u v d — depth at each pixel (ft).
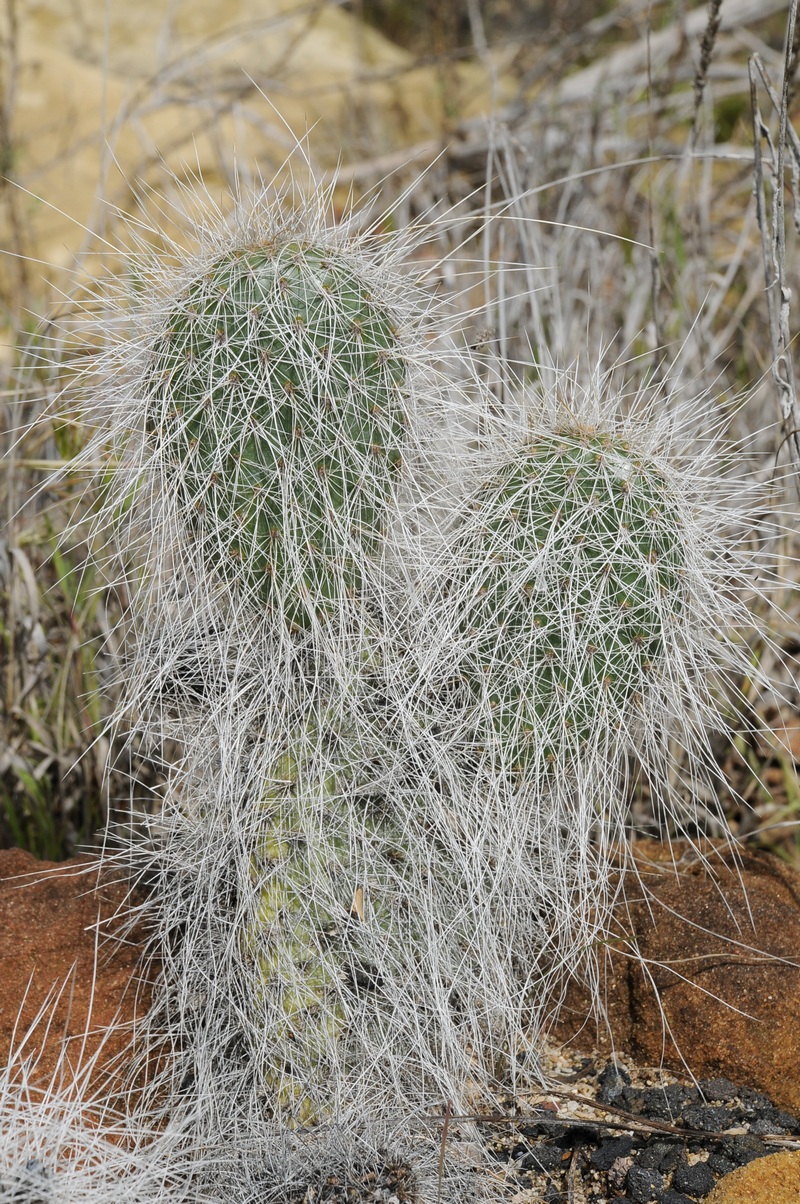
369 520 4.09
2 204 7.81
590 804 4.14
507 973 4.14
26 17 9.42
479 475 4.17
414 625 4.12
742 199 6.59
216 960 4.13
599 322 5.30
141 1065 4.15
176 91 8.75
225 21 9.91
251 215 4.15
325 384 3.98
